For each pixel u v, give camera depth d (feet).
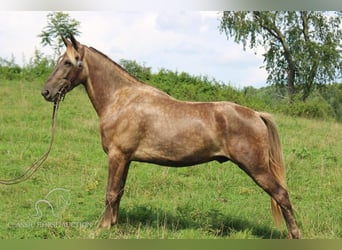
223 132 18.65
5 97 51.83
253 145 18.45
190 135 18.81
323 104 74.18
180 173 31.12
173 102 19.56
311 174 31.65
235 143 18.53
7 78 65.92
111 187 19.65
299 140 42.42
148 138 19.31
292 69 93.56
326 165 34.01
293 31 90.68
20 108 47.34
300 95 81.92
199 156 19.07
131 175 29.89
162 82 70.23
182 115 19.06
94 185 27.14
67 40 20.27
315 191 28.40
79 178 29.09
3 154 33.09
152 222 20.92
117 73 20.35
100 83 20.33
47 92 19.90
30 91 56.24
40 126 41.57
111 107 20.03
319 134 47.75
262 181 18.53
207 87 70.95
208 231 19.92
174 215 21.99
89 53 20.44
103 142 20.11
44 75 67.97
